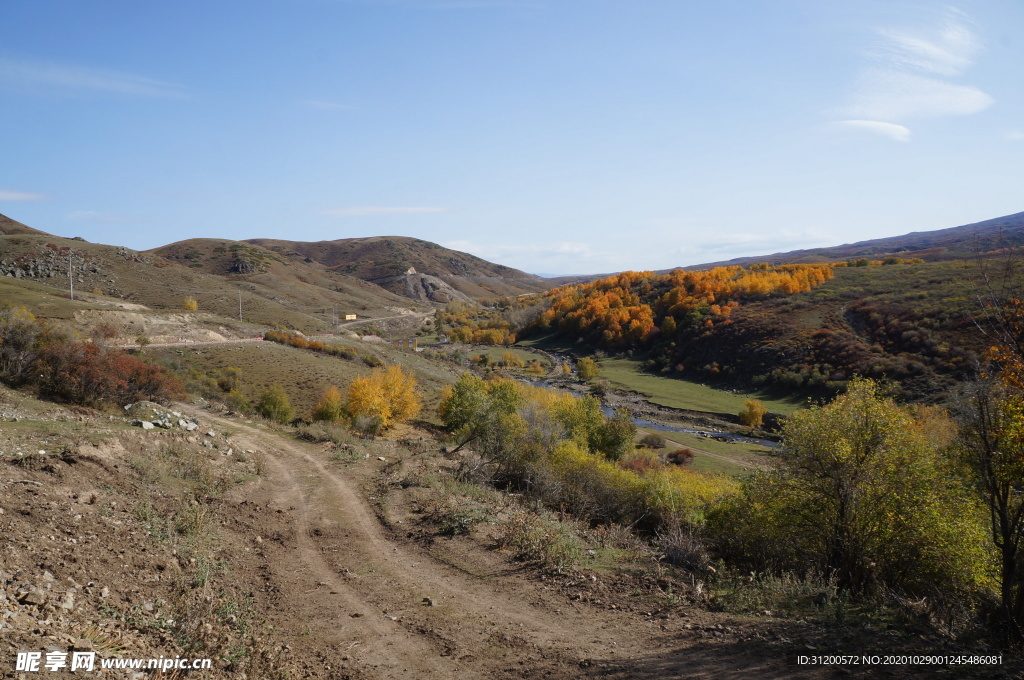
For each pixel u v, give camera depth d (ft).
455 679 19.48
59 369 70.18
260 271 638.94
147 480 37.88
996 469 27.50
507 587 29.14
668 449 180.04
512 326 560.61
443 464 69.15
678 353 368.27
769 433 211.20
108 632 17.70
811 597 27.20
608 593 27.66
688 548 34.17
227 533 34.83
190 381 148.87
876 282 366.63
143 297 358.84
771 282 408.26
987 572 34.78
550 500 57.52
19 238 384.68
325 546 36.60
